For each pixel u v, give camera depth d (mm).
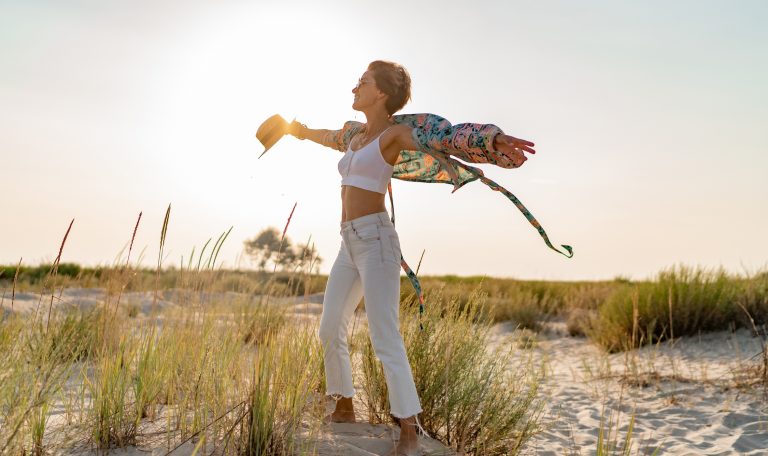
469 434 3430
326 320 3168
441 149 2650
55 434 2730
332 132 3656
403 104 3105
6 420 2553
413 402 2922
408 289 5121
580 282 17844
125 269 3361
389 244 2953
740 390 5242
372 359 3645
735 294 8195
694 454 3857
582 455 3715
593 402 5258
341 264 3174
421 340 3652
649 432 4355
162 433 2881
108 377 2951
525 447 3754
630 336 8391
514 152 2381
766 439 4137
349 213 3020
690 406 4996
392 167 3008
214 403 2875
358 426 3277
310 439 2707
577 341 9766
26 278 10984
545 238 2816
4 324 3945
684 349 7574
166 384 3297
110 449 2697
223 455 2613
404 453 2893
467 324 3986
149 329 3369
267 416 2695
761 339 7227
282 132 3797
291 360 3076
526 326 10773
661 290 8398
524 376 4074
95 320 4281
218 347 3234
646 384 5793
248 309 4094
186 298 3627
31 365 2900
